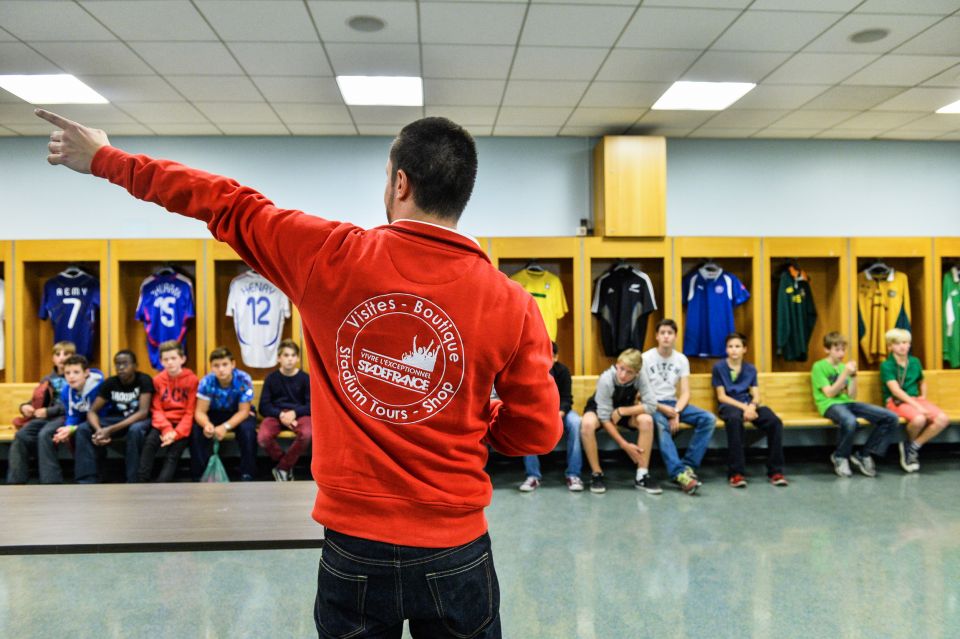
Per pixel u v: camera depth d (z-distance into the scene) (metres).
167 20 3.59
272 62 4.20
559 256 5.68
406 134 0.92
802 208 6.20
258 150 5.86
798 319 5.90
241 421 4.68
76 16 3.54
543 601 2.74
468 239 0.89
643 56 4.18
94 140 0.97
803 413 5.63
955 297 6.03
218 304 5.87
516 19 3.64
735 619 2.56
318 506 0.88
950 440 5.42
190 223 5.89
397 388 0.84
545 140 6.02
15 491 1.88
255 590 2.89
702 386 5.50
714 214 6.15
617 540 3.53
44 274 5.84
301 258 0.86
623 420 4.84
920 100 5.09
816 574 3.02
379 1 3.41
